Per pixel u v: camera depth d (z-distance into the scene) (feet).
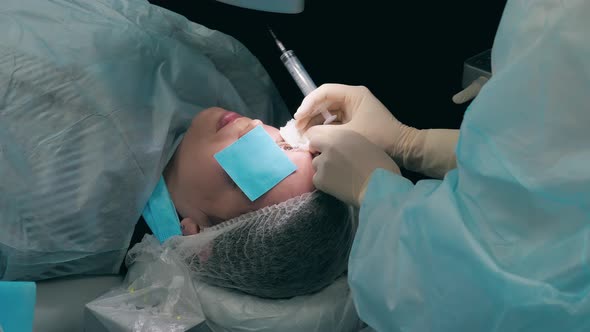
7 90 4.61
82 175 4.67
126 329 4.46
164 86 5.12
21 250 4.62
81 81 4.75
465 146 3.42
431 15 6.13
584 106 3.11
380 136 5.06
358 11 6.16
